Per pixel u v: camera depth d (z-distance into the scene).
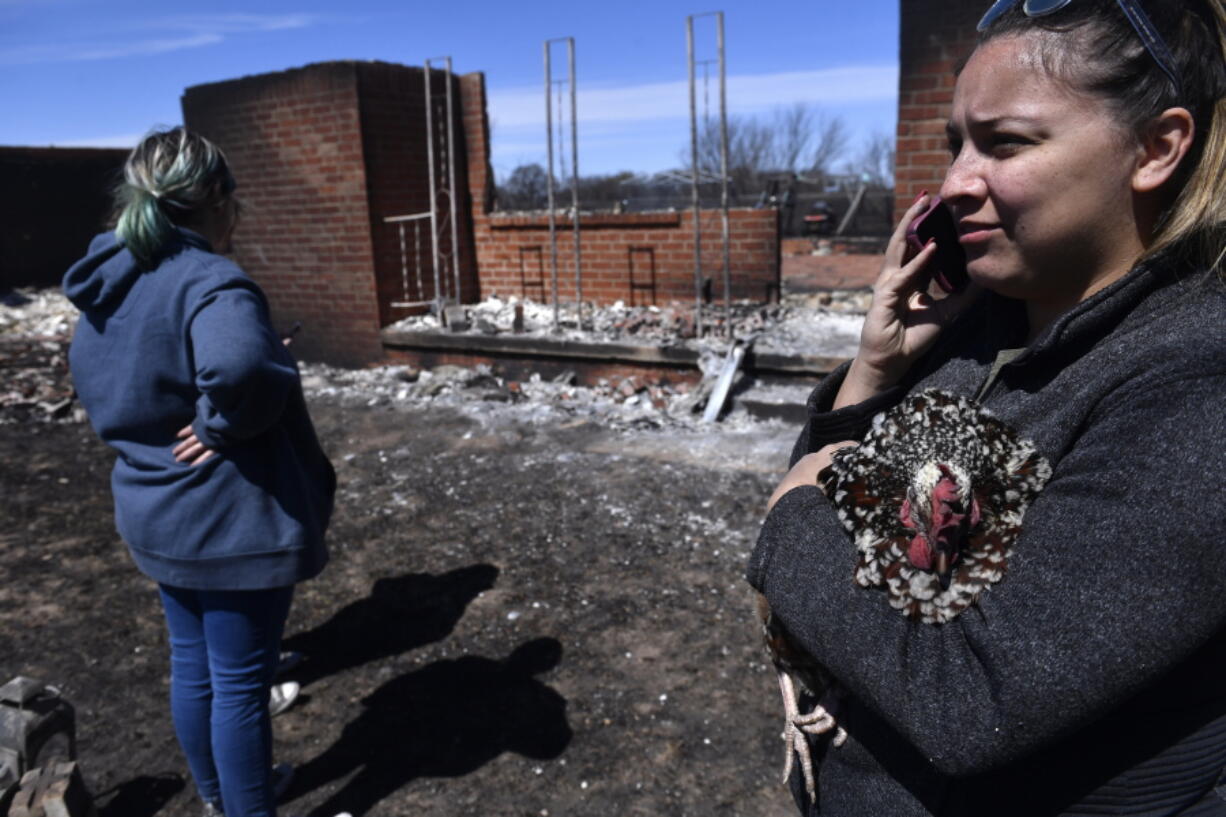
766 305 7.49
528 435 5.93
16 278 10.70
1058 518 0.83
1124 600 0.77
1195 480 0.76
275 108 8.02
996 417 0.93
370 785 2.72
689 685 3.13
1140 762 0.86
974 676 0.83
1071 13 0.85
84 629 3.67
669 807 2.58
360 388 7.44
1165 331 0.84
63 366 8.30
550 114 7.16
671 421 6.05
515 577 3.96
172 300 2.00
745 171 19.77
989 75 0.89
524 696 3.12
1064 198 0.86
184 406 2.08
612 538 4.29
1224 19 0.84
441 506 4.79
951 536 0.85
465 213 8.56
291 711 3.10
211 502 2.07
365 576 4.04
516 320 7.50
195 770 2.36
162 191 2.04
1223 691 0.86
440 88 8.23
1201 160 0.85
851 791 1.09
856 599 0.92
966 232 0.94
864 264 12.59
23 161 10.62
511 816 2.57
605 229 7.91
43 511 4.95
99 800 2.70
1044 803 0.91
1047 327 0.90
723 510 4.55
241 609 2.14
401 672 3.30
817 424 1.18
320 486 2.32
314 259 8.19
